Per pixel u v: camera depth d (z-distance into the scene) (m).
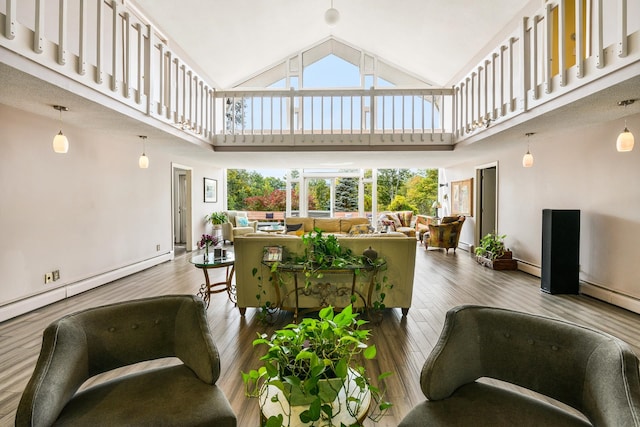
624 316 3.38
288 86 8.66
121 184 5.00
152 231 5.93
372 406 1.92
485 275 5.25
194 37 6.14
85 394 1.35
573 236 4.12
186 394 1.36
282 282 3.22
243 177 11.05
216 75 7.77
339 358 1.12
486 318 1.51
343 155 6.35
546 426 1.17
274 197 10.95
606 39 3.49
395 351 2.62
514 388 2.13
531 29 3.55
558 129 4.12
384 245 3.25
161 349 1.62
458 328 1.45
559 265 4.16
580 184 4.23
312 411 0.99
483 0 5.08
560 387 1.30
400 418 1.84
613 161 3.73
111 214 4.77
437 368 1.32
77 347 1.36
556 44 4.37
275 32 7.18
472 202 7.49
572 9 4.25
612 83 2.48
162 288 4.43
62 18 2.52
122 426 1.17
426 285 4.65
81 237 4.18
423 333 2.98
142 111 3.65
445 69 7.56
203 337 1.51
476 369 1.46
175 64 4.36
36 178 3.50
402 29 6.82
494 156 6.41
